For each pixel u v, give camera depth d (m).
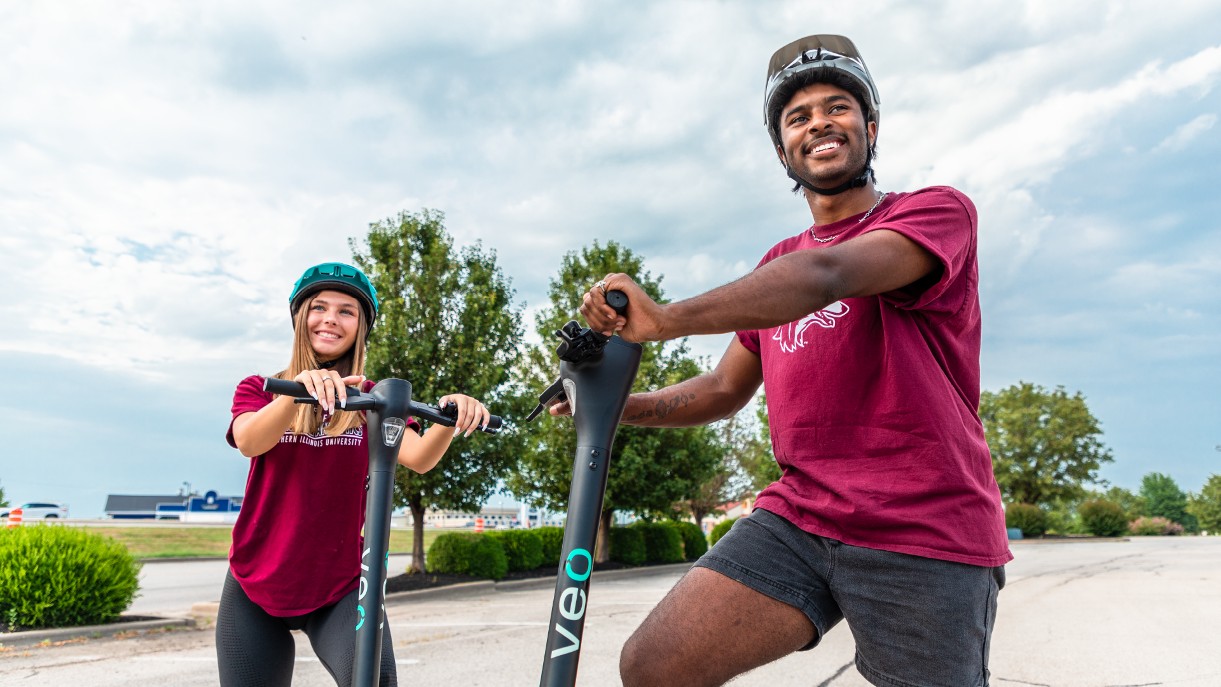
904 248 1.47
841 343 1.70
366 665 1.69
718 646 1.68
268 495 2.14
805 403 1.74
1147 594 8.62
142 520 46.09
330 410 1.75
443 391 12.17
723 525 20.86
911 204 1.59
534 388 15.63
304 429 2.14
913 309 1.61
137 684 4.93
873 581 1.60
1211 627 6.27
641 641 1.74
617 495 15.86
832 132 1.80
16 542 7.11
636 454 15.65
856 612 1.63
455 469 12.38
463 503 12.57
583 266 16.89
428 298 12.57
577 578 1.39
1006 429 37.50
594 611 7.92
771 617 1.67
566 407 1.77
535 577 13.81
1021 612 7.21
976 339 1.78
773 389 1.85
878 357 1.66
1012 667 4.80
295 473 2.15
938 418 1.61
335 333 2.32
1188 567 12.71
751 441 23.33
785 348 1.81
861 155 1.81
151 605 10.28
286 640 2.20
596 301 1.30
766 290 1.28
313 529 2.14
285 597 2.10
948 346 1.70
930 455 1.60
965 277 1.68
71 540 7.41
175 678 5.12
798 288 1.30
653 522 19.17
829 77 1.82
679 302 1.28
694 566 1.81
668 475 15.79
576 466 1.46
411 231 13.04
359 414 2.22
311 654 5.95
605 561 16.20
